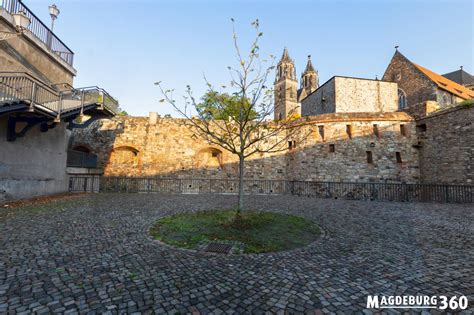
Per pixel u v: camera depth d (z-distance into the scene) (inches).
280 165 749.3
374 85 923.4
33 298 115.0
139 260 166.1
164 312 106.0
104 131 732.0
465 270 154.3
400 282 137.6
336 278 142.3
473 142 498.3
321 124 676.1
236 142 721.6
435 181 580.4
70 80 570.6
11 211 313.7
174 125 749.9
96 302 112.9
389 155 622.5
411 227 268.7
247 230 248.8
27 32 422.3
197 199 503.5
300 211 371.6
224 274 146.5
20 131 400.2
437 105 622.2
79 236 216.8
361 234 239.9
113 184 685.3
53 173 497.4
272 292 125.1
